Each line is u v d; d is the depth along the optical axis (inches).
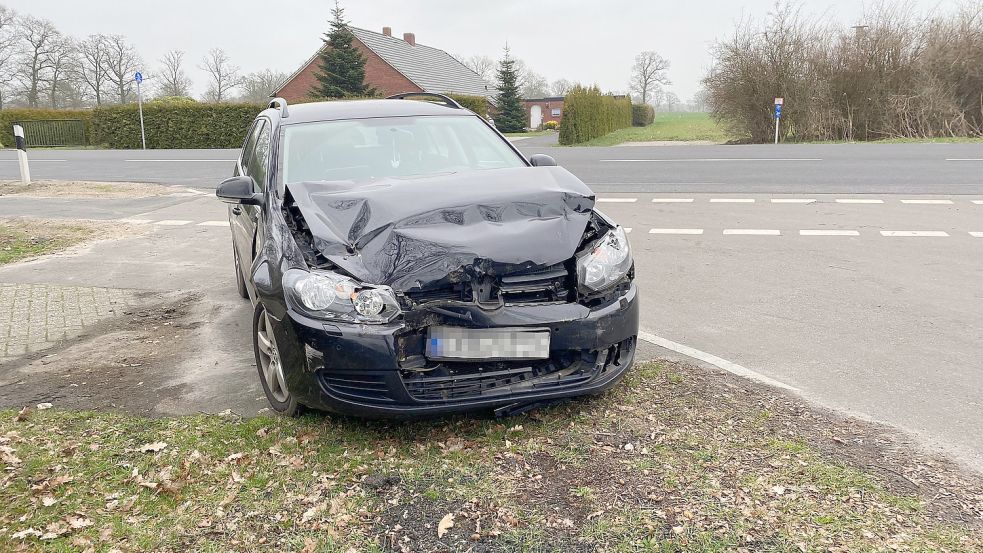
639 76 3427.7
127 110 1364.4
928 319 206.1
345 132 190.7
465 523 110.2
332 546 105.7
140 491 122.4
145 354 194.5
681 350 185.0
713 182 500.1
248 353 193.9
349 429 142.0
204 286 266.7
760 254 291.0
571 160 691.4
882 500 112.3
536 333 131.7
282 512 114.9
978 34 961.5
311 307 131.3
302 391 135.9
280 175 174.9
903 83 989.2
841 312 214.7
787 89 1034.7
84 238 360.5
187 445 138.2
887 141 906.7
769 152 716.0
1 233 370.6
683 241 318.7
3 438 141.3
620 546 102.7
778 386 159.9
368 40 1984.5
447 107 215.5
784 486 116.7
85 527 112.2
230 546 107.0
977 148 695.1
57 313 234.4
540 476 122.6
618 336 140.5
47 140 1496.1
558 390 135.9
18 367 185.9
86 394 166.6
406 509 114.3
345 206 145.6
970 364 172.1
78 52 2209.6
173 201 482.3
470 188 153.6
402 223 138.2
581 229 143.0
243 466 129.3
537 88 3373.5
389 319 127.3
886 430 137.7
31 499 120.0
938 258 275.4
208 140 1359.5
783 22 1035.9
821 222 349.4
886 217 354.9
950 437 134.9
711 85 1093.8
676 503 112.8
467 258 130.3
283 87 1971.0
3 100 2132.1
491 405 132.1
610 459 127.3
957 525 105.6
